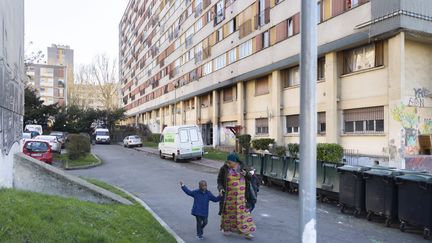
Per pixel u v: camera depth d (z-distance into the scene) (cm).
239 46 3431
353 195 981
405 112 1764
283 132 2814
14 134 1019
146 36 7956
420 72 1866
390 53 1786
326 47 2186
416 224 794
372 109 1947
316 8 360
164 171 2086
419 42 1878
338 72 2167
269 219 949
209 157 2866
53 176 918
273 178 1434
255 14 3109
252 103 3316
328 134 2178
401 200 834
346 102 2111
